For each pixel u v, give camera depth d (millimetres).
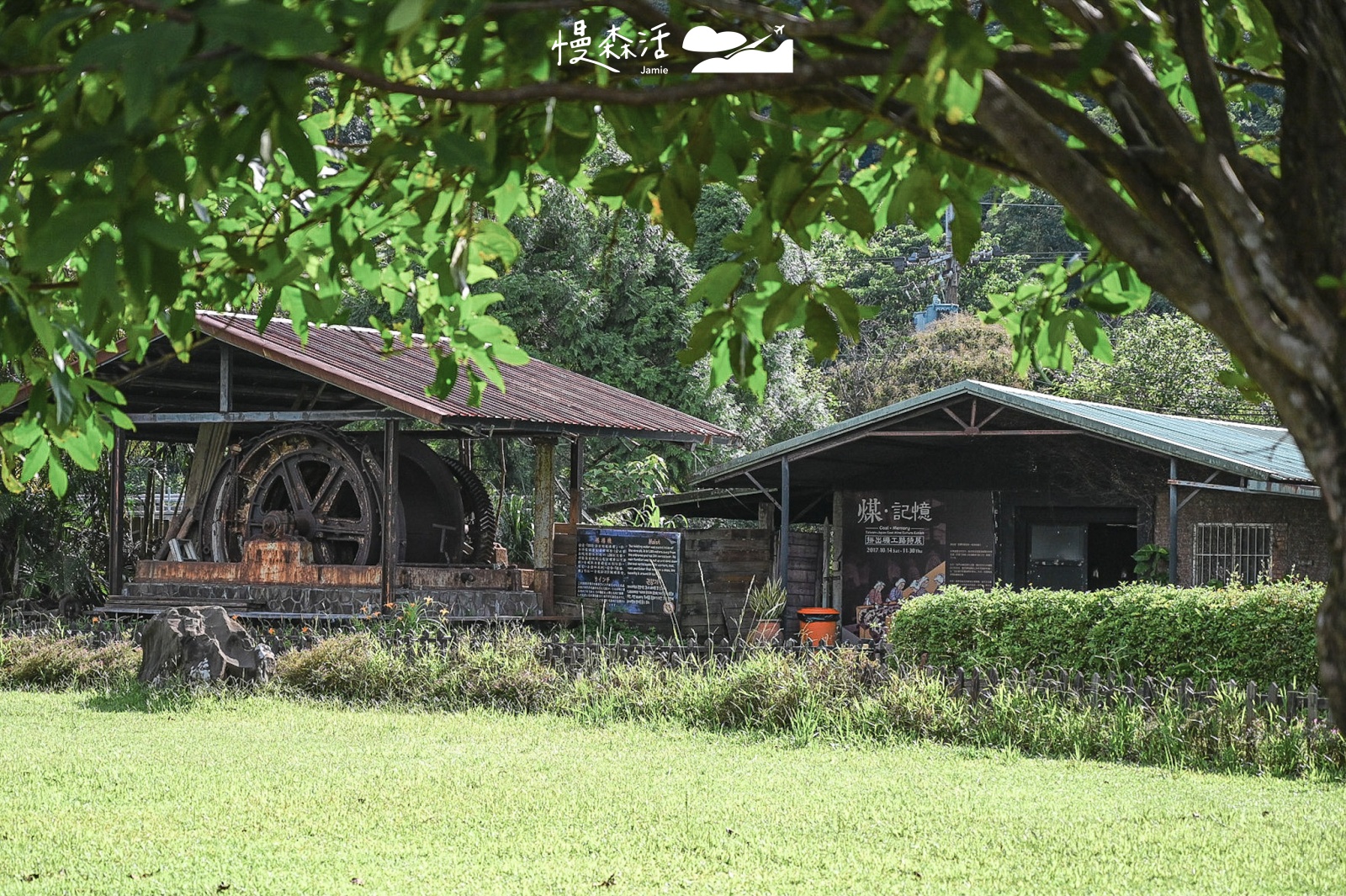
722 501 30031
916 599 17578
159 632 18156
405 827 9953
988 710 14336
